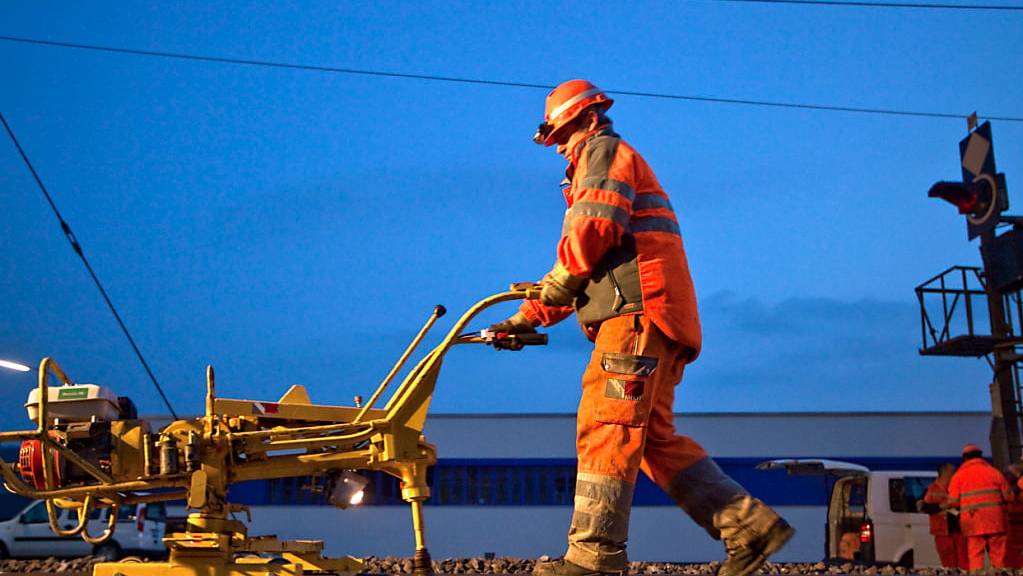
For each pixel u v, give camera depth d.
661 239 4.03
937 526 15.39
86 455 5.22
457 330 5.02
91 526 22.38
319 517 27.31
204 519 5.21
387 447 5.23
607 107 4.26
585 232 3.87
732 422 29.39
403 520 27.94
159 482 5.21
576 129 4.20
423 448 5.43
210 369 5.28
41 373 5.14
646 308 3.94
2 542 22.34
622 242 4.01
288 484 27.66
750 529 4.02
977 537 13.16
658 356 3.96
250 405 5.45
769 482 28.84
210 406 5.26
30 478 5.23
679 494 4.14
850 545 18.17
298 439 5.29
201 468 5.18
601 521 3.86
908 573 12.98
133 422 5.28
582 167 4.04
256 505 27.42
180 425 5.28
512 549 28.45
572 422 29.28
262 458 5.32
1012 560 15.20
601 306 4.02
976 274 18.91
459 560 11.75
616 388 3.91
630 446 3.89
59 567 12.04
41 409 5.10
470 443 29.22
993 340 18.16
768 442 29.19
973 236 19.20
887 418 29.58
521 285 4.73
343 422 5.67
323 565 5.86
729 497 4.07
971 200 19.11
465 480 28.95
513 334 4.98
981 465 13.29
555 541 28.52
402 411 5.29
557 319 4.84
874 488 18.03
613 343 3.95
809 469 20.95
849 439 29.52
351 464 5.38
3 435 5.13
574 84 4.24
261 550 5.47
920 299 19.23
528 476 29.06
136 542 22.52
